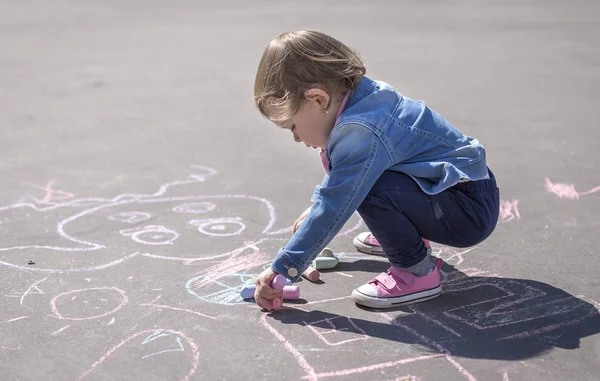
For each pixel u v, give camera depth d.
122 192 4.04
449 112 5.88
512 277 2.88
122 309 2.65
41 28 11.97
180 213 3.69
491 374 2.19
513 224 3.44
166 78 7.64
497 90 6.70
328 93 2.48
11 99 6.68
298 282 2.88
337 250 3.21
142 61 8.69
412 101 2.63
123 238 3.34
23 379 2.20
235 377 2.20
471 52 8.82
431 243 3.23
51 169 4.49
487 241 3.24
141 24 12.33
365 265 3.05
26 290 2.81
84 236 3.37
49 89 7.12
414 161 2.56
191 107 6.29
